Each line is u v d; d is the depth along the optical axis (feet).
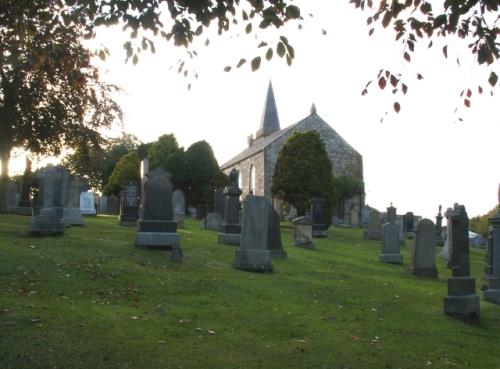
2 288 28.02
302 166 114.11
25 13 23.80
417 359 24.94
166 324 25.46
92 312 25.85
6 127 70.64
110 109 80.74
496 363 25.89
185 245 54.13
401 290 41.88
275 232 54.34
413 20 20.76
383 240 63.57
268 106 239.30
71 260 36.52
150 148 157.89
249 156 179.63
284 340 25.30
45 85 66.64
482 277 52.80
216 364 21.08
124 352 21.18
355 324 29.94
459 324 32.83
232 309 29.58
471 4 17.92
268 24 19.58
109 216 96.73
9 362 19.01
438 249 90.17
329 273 46.96
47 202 48.73
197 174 146.82
